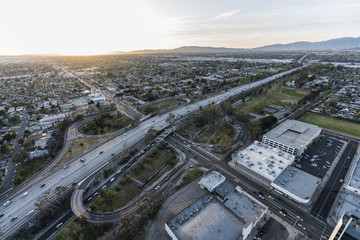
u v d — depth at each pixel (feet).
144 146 611.06
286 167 477.77
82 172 495.41
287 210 387.96
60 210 396.78
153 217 376.27
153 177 490.08
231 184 436.35
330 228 351.05
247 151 542.57
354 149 577.02
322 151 573.33
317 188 439.63
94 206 394.32
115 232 348.79
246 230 308.40
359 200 391.86
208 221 339.36
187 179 474.49
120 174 499.51
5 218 373.40
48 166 522.06
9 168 529.86
